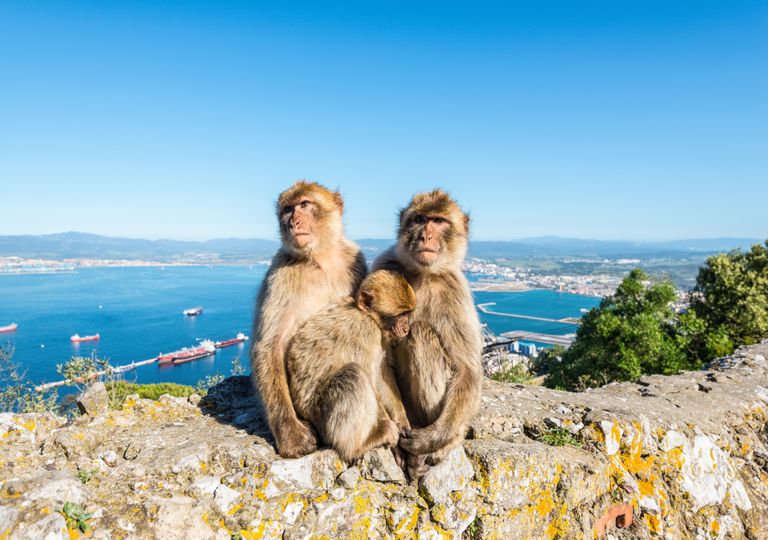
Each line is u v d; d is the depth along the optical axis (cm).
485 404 132
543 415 128
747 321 446
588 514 109
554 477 106
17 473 86
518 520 100
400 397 107
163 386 322
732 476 133
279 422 97
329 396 96
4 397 221
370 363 101
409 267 113
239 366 320
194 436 104
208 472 92
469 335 107
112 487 85
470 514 96
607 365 404
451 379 106
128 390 216
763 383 178
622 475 117
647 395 159
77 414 121
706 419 143
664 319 434
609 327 406
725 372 188
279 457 96
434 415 107
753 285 459
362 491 94
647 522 115
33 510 75
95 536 76
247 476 90
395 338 103
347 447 95
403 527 92
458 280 112
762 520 129
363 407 94
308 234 109
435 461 100
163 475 89
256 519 85
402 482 97
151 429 108
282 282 109
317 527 88
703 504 124
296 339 103
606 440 119
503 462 100
